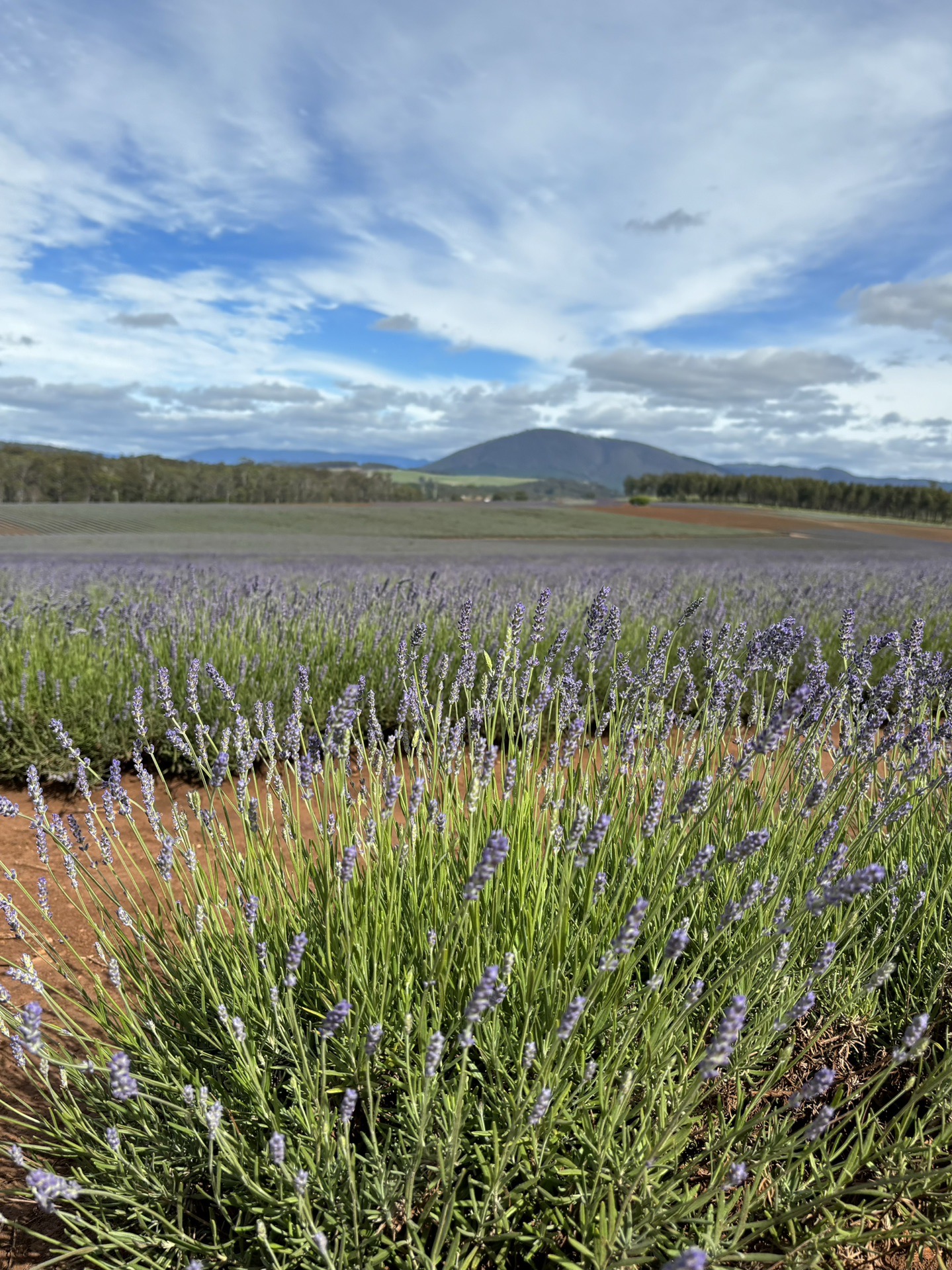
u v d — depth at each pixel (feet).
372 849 7.41
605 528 207.31
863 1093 6.41
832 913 7.07
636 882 6.84
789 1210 5.02
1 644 19.65
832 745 9.44
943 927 7.38
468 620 8.77
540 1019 5.66
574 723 8.00
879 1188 4.98
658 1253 4.66
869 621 27.32
